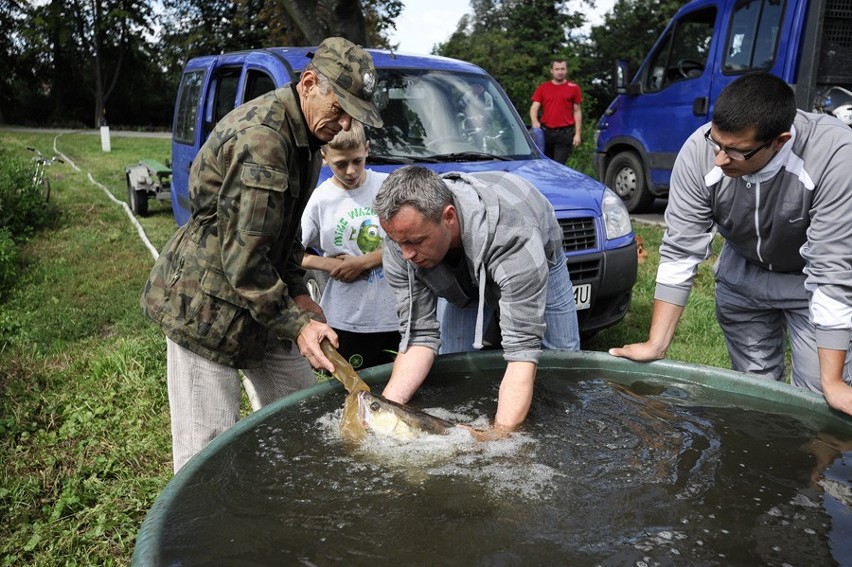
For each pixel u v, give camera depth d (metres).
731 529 1.75
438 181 2.22
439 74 5.07
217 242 2.37
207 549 1.64
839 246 2.45
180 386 2.50
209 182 2.28
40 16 38.09
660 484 1.97
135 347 4.73
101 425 3.82
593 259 4.31
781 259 2.85
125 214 10.27
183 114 6.60
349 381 2.31
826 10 6.98
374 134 4.56
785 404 2.50
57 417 3.99
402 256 2.52
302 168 2.38
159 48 40.62
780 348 3.25
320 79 2.24
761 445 2.21
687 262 2.82
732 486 1.96
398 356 2.66
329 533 1.72
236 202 2.19
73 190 12.28
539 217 2.57
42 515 3.14
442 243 2.25
